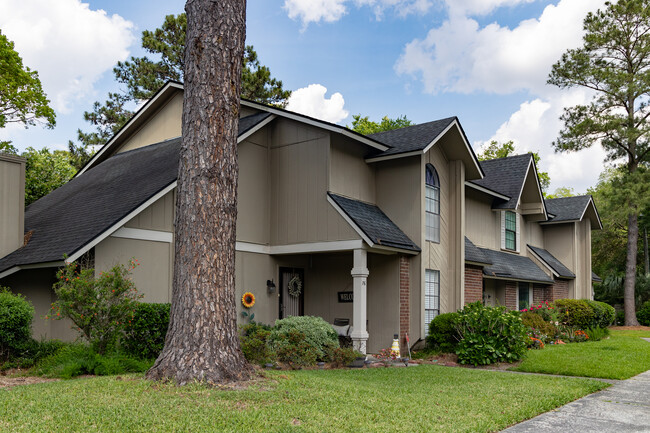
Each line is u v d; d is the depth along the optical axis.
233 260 8.29
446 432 6.01
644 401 8.49
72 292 9.88
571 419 7.22
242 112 15.89
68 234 11.93
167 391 7.09
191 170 8.14
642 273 40.38
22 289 12.89
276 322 12.13
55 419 5.82
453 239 16.30
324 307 15.34
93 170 17.91
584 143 27.88
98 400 6.66
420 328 14.38
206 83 8.30
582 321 19.75
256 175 14.48
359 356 11.80
